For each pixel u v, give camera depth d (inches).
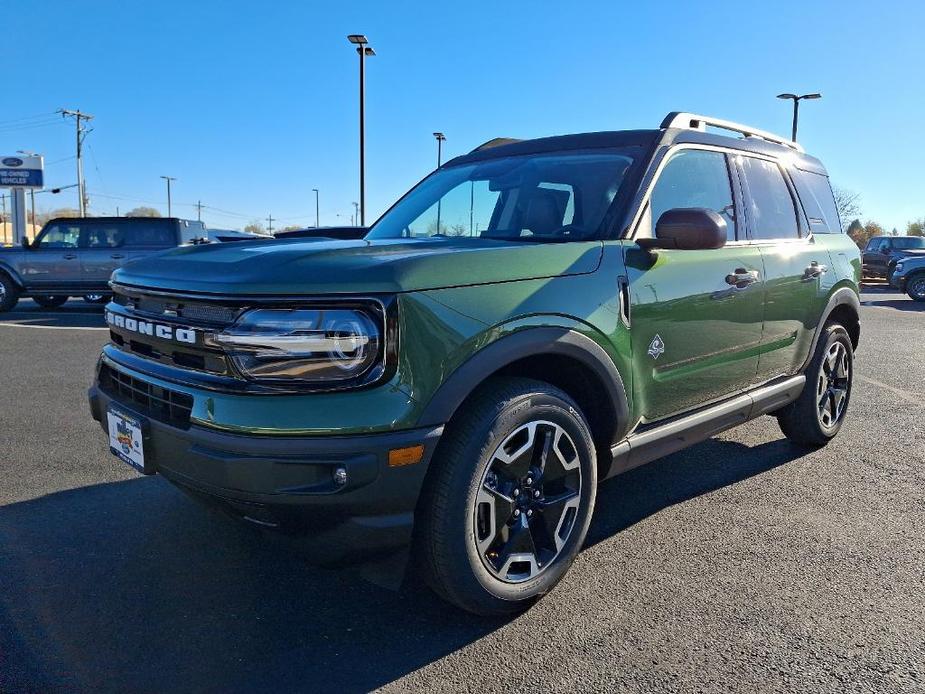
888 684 92.4
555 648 100.6
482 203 147.1
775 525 143.7
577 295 109.7
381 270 92.4
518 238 129.6
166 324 100.4
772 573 123.0
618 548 133.0
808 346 174.4
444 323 94.0
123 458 111.3
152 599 113.3
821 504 154.9
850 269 190.5
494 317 98.7
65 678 92.9
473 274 99.1
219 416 90.9
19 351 348.8
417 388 91.3
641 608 111.3
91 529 138.7
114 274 123.7
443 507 96.7
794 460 185.5
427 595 115.5
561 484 112.2
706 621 107.5
